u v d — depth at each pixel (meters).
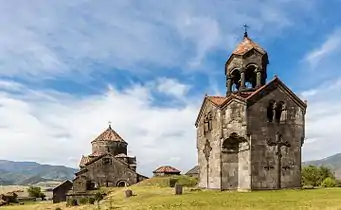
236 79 52.22
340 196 37.72
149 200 44.91
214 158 48.62
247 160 45.62
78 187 87.38
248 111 46.00
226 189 46.62
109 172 92.12
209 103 51.03
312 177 79.25
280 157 46.41
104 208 45.41
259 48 51.31
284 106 47.59
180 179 76.94
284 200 35.62
